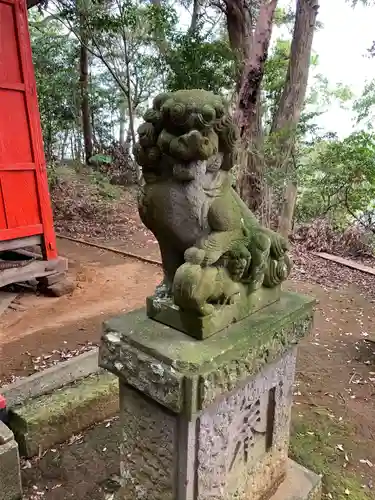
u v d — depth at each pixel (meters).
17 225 3.83
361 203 6.25
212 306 1.26
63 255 5.44
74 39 9.92
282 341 1.47
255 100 4.69
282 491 1.78
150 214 1.30
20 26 3.66
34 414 2.12
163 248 1.37
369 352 3.28
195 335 1.28
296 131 5.53
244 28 5.49
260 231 1.38
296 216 6.72
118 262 5.26
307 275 5.03
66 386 2.41
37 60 9.36
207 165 1.24
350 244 6.03
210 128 1.17
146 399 1.34
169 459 1.32
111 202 8.42
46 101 9.12
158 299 1.39
